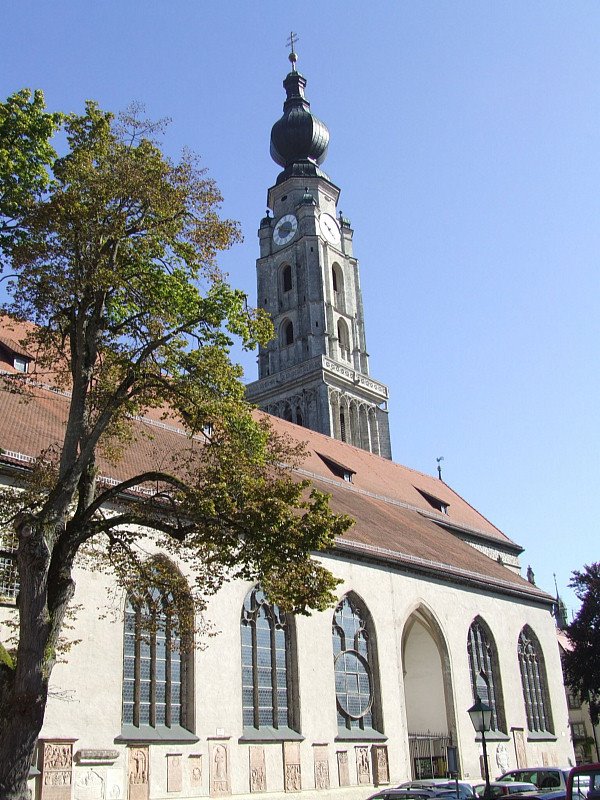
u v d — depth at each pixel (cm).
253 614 3297
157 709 2842
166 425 3969
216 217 2070
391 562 4006
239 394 2020
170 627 2153
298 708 3328
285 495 1923
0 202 1975
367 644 3797
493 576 4831
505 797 2397
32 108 2062
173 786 2755
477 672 4456
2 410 3048
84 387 1917
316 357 7688
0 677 1636
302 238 8375
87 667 2612
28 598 1655
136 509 1992
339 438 7625
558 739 4897
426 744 4056
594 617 5894
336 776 3378
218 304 1977
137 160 1964
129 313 2052
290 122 9019
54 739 2452
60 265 1930
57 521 1739
